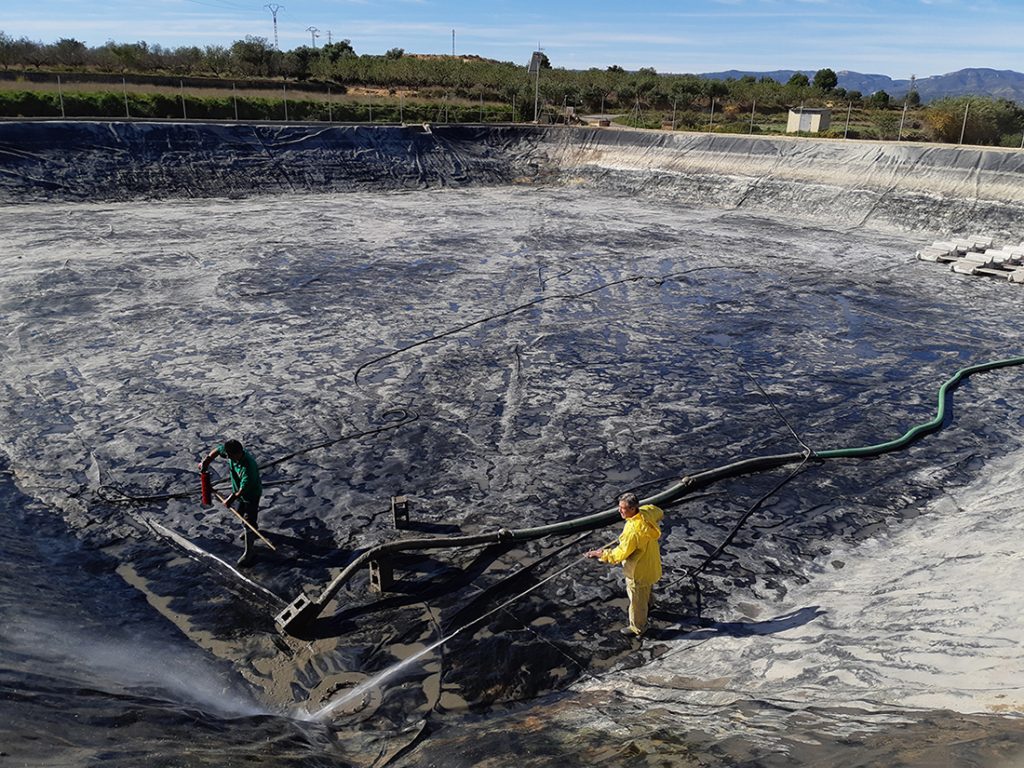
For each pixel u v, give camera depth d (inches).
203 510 329.7
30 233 834.2
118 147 1133.7
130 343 521.3
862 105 2311.8
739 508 341.7
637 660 244.8
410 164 1365.7
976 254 775.7
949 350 553.3
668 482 363.3
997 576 248.2
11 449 375.6
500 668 240.5
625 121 1889.8
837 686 200.4
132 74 1946.4
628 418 430.9
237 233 879.7
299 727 204.8
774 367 514.6
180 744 163.2
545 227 983.6
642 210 1149.7
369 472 365.1
